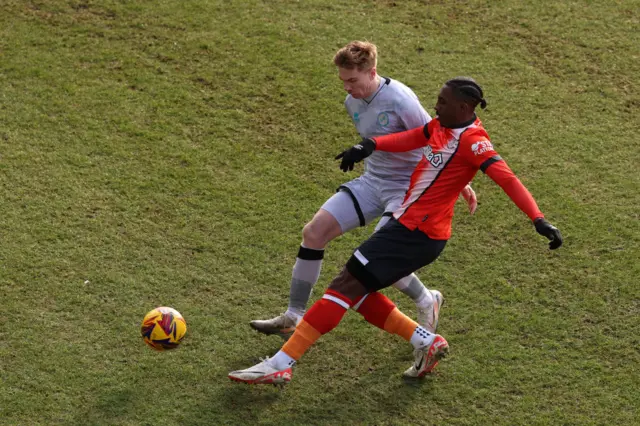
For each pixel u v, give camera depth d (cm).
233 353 1329
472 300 1437
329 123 1886
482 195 1686
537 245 1555
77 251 1511
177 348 1327
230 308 1416
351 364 1316
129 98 1938
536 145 1825
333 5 2306
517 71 2062
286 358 1209
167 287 1448
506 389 1264
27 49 2081
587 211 1636
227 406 1232
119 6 2258
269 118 1898
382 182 1287
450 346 1345
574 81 2033
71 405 1217
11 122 1842
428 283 1474
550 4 2319
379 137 1217
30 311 1377
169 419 1204
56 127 1836
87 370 1277
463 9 2294
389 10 2291
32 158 1741
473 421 1212
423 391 1263
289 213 1636
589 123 1894
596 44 2158
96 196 1648
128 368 1287
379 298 1240
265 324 1337
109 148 1781
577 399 1245
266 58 2086
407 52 2117
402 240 1175
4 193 1641
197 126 1864
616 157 1788
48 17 2205
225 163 1761
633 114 1922
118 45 2116
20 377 1256
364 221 1310
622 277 1471
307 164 1770
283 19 2236
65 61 2052
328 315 1190
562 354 1324
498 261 1521
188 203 1647
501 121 1898
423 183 1170
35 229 1554
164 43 2127
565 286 1459
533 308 1416
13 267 1462
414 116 1241
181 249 1534
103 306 1398
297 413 1226
